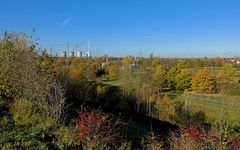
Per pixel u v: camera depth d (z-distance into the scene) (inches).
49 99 591.8
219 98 2667.3
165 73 3095.5
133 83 2143.2
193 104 2358.5
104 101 2046.0
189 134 492.4
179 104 2066.9
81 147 464.8
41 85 605.6
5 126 464.1
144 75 2442.2
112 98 2074.3
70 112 733.3
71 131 483.8
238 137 480.4
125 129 820.0
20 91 634.8
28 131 459.5
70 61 2775.6
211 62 4099.4
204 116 1863.9
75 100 1563.7
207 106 2313.0
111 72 3100.4
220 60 4197.8
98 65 3479.3
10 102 594.6
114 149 514.0
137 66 2795.3
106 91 2094.0
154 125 1581.0
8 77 643.5
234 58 4330.7
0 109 546.6
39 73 666.8
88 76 2790.4
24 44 730.8
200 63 4010.8
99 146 480.7
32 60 673.0
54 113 549.6
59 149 431.5
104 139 510.6
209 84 2987.2
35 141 422.3
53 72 729.0
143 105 2011.6
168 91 3070.9
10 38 728.3
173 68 3272.6
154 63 3742.6
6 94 637.9
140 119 1748.3
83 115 578.2
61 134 472.4
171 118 1911.9
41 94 594.6
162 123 1723.7
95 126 516.1
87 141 470.3
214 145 468.1
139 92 2059.5
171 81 3107.8
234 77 3041.3
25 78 634.2
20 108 540.4
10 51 674.2
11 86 641.0
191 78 3134.8
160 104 1988.2
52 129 491.8
